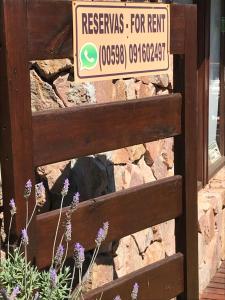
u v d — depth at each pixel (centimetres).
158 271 208
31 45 158
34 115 160
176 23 205
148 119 196
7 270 149
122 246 221
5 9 150
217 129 386
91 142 177
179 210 214
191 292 221
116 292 190
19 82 155
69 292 162
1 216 170
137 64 192
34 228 161
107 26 180
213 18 362
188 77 212
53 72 195
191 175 217
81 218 176
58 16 164
